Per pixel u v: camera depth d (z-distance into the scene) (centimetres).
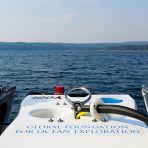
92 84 2886
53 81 3139
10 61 7775
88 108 222
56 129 198
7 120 428
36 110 255
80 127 201
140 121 213
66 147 170
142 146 173
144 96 425
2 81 3119
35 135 187
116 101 278
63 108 260
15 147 171
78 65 6147
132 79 3341
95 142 177
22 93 2155
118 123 209
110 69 4966
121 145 173
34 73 4141
